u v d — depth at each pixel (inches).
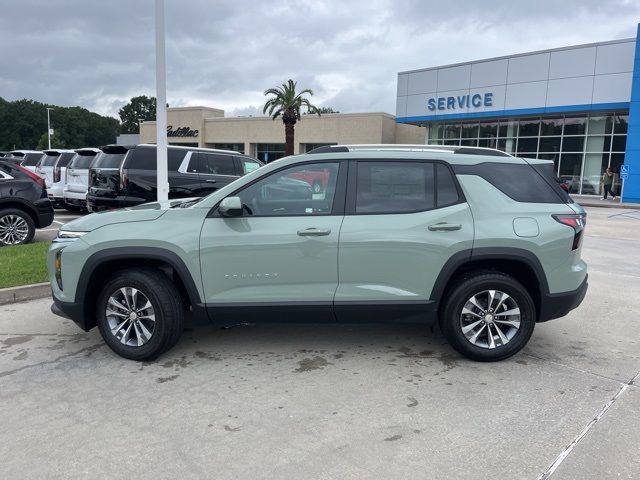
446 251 173.8
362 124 1659.7
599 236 514.3
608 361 184.4
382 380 167.0
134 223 176.4
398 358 185.8
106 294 179.0
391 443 129.8
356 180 178.5
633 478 115.7
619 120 1069.8
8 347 193.6
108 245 173.2
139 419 141.0
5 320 224.8
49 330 212.4
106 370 173.5
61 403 149.9
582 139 1122.0
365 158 180.5
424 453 125.3
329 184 178.5
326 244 172.2
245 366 177.6
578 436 133.3
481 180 180.5
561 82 1091.3
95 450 125.9
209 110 2015.3
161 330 176.2
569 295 180.4
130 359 180.5
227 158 467.5
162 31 344.2
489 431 135.7
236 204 168.6
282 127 1827.0
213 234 172.7
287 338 205.2
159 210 179.8
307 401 152.0
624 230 567.8
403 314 177.9
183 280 173.0
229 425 138.1
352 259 173.2
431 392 158.6
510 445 129.1
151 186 430.3
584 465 120.6
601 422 140.5
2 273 277.6
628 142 1015.0
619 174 1059.9
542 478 115.6
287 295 174.9
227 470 118.0
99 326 182.7
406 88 1344.7
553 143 1164.5
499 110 1186.0
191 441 130.1
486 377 169.8
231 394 156.3
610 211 834.8
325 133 1731.1
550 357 187.9
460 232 174.4
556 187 187.3
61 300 178.9
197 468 118.7
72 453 124.5
